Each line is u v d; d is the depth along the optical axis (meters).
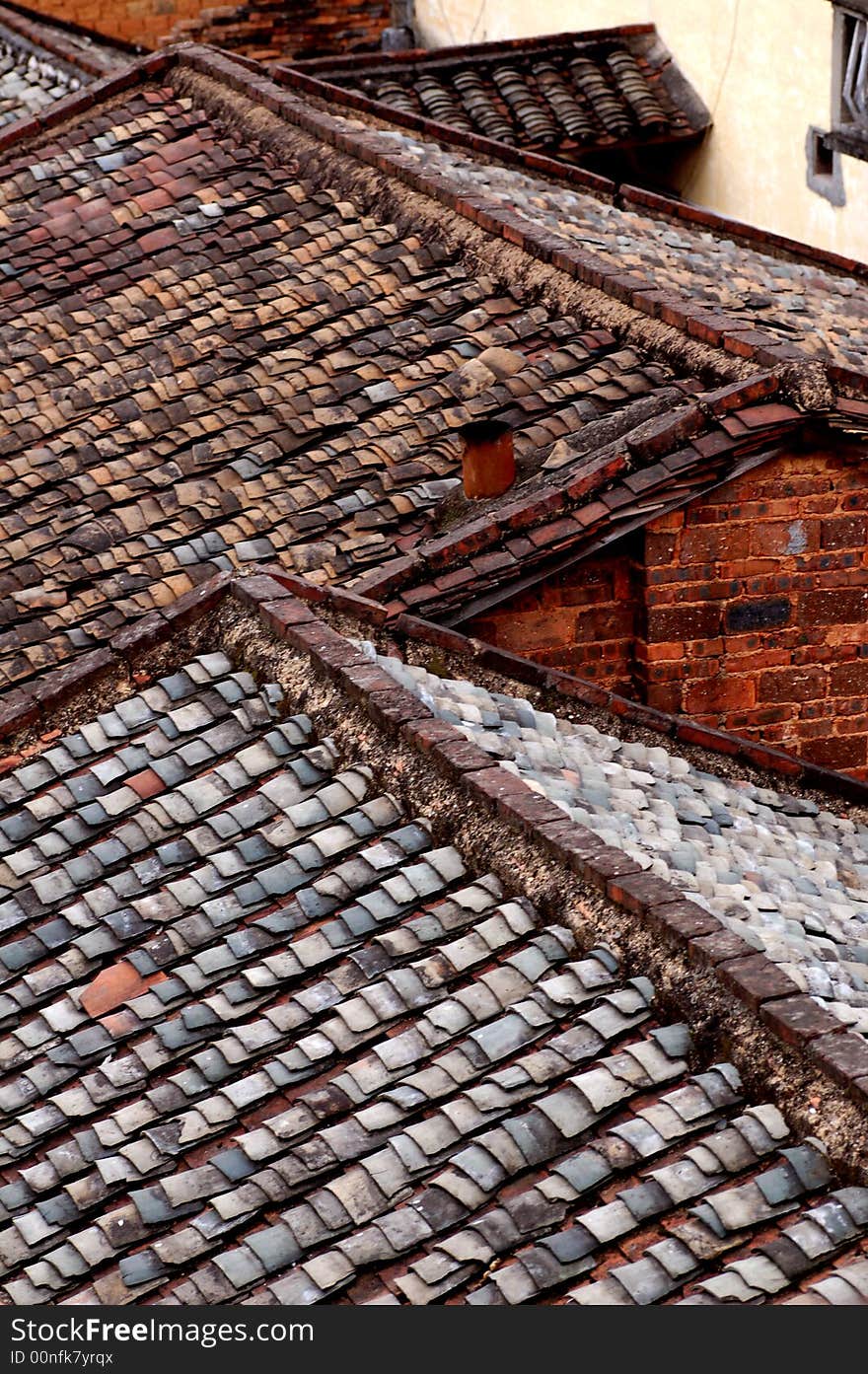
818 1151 11.76
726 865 17.00
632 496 20.11
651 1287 11.34
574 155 40.81
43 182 29.78
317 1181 12.75
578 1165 12.15
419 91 40.88
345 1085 13.23
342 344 24.77
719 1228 11.52
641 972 13.19
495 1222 11.98
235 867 15.37
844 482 20.84
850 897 17.94
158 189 29.17
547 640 21.03
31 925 15.81
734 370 21.05
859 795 20.94
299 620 17.31
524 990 13.48
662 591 20.77
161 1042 14.19
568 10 45.00
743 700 21.45
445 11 51.19
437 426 22.73
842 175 34.66
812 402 20.05
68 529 22.50
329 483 22.30
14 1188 13.48
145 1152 13.32
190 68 32.22
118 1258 12.79
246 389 24.20
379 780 15.62
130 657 17.89
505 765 16.86
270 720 16.64
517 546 20.17
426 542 21.03
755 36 37.00
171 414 24.11
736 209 39.53
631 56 41.41
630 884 13.56
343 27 49.84
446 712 17.72
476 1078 13.02
